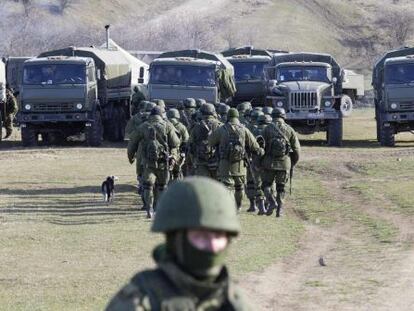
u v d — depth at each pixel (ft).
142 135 175.63
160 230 34.83
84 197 208.64
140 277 34.73
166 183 175.01
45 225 165.07
